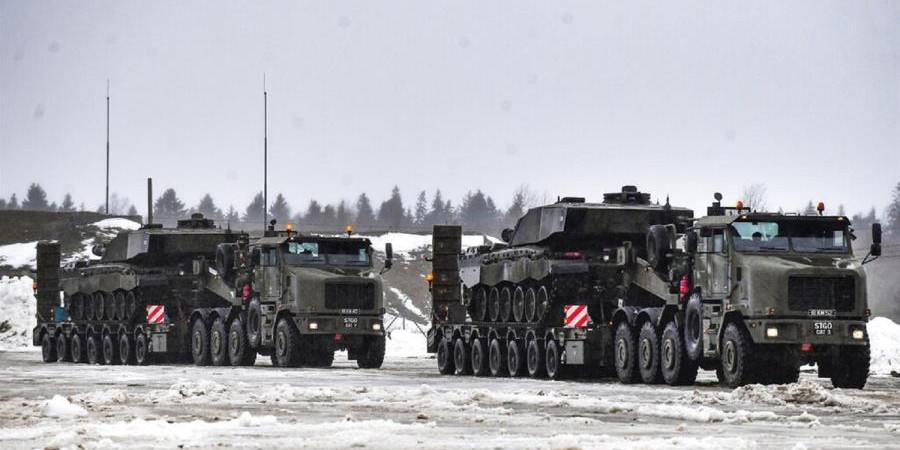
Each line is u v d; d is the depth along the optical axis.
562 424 54.16
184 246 146.88
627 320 93.50
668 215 105.81
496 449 42.47
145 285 142.62
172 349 140.12
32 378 101.81
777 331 81.00
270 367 124.44
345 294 121.38
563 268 99.94
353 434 47.56
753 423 54.88
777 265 81.62
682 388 84.56
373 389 75.81
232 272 132.00
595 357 96.44
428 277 120.38
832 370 84.94
